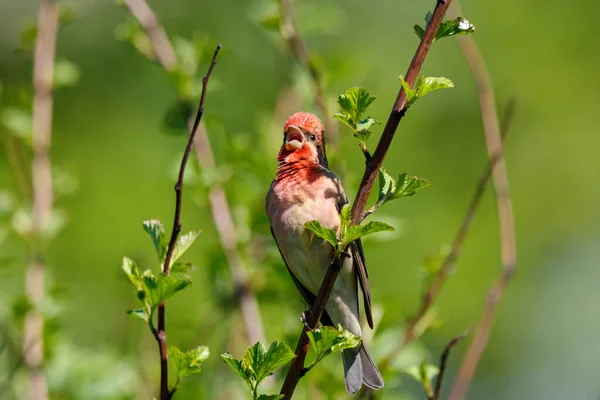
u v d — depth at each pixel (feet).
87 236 52.39
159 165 54.44
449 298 54.39
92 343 47.62
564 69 61.77
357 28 59.82
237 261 33.55
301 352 21.94
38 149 34.55
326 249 28.89
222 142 36.76
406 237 52.37
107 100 56.95
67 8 37.83
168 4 57.72
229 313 34.88
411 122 57.47
